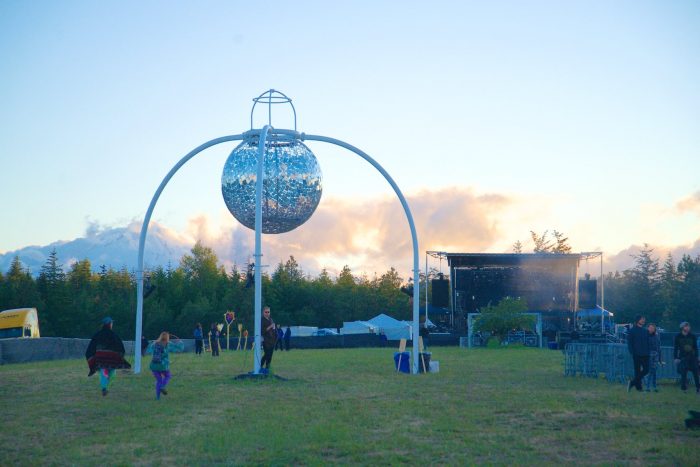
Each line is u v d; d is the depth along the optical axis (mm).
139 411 14055
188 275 112438
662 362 19047
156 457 10000
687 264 102938
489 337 51531
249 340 49344
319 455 10008
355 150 21812
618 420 12625
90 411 14109
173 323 87312
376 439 11016
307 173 20609
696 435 11266
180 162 21469
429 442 10812
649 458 9648
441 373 22531
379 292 106562
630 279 111938
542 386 18391
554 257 58062
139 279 22328
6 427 12352
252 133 20562
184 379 19922
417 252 22844
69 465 9531
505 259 58906
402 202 22672
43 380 20141
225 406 14711
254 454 10094
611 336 48719
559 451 10148
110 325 16734
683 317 93938
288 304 100500
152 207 22125
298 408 14328
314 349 48250
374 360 30031
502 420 12742
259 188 19406
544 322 60406
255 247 19688
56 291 88062
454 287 59938
